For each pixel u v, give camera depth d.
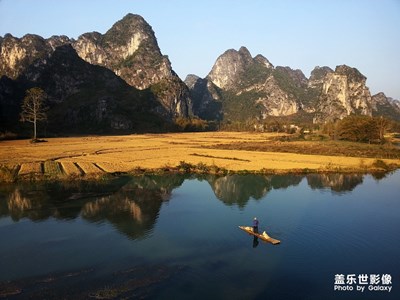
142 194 56.56
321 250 34.59
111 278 28.73
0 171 63.94
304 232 39.56
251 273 29.73
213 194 57.34
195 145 126.56
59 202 50.91
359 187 63.62
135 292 26.62
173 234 38.56
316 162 87.88
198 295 26.25
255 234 38.03
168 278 28.75
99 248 34.69
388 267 31.17
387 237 38.19
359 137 138.00
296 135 175.50
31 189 58.25
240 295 26.36
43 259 32.25
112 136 180.88
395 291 27.00
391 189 62.03
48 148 111.25
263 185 64.75
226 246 35.41
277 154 102.00
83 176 66.69
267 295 26.41
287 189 61.50
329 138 157.50
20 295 26.17
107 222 42.56
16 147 113.88
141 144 129.38
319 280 28.70
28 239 37.06
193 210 47.91
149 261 31.81
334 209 48.94
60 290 26.89
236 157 94.50
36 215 45.00
